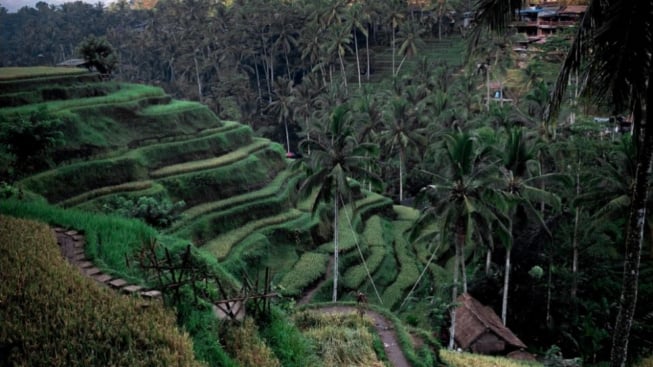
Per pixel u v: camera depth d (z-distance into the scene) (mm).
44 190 32781
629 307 13336
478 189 26906
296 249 39688
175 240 18922
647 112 11586
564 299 34156
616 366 13758
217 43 90125
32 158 32500
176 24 99562
